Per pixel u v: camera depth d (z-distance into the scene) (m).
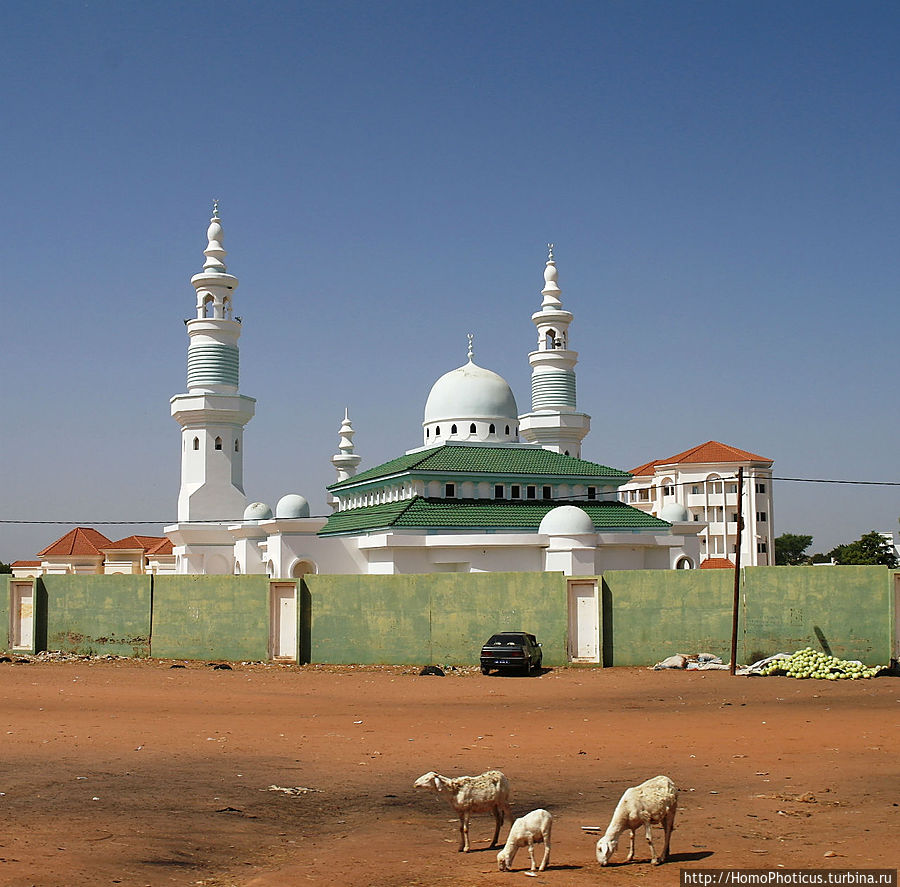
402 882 13.02
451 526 55.94
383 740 24.73
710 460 107.38
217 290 71.31
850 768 21.06
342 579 45.56
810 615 40.59
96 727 26.38
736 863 13.95
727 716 29.23
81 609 49.62
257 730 26.20
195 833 15.41
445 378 68.62
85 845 14.35
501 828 16.30
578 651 43.12
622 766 21.50
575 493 63.41
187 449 70.31
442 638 44.34
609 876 13.31
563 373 75.69
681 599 42.31
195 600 47.72
